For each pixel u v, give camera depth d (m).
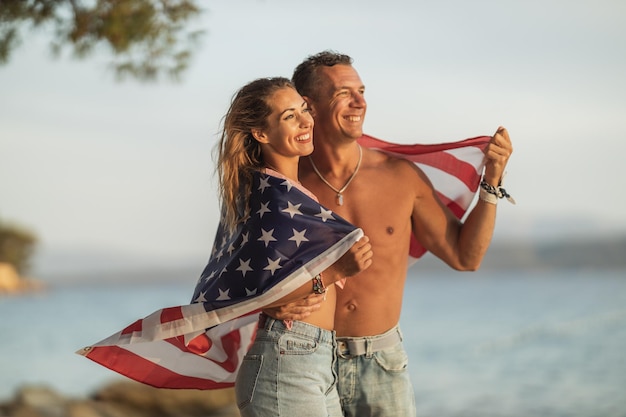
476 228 5.53
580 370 24.28
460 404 20.38
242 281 4.73
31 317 58.59
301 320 4.80
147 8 9.68
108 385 17.77
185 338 5.02
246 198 4.89
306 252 4.65
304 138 5.01
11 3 9.54
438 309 49.56
